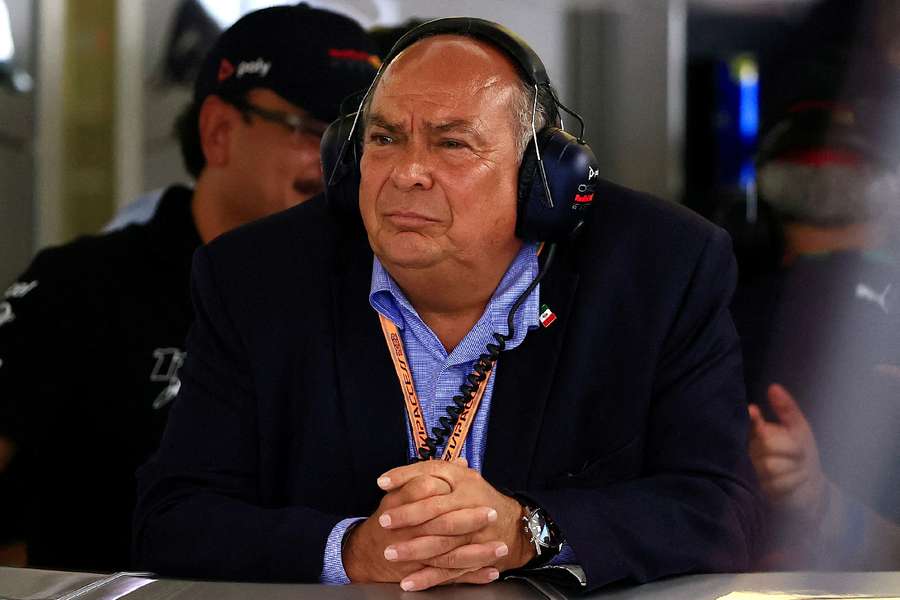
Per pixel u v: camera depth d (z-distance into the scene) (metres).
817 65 6.78
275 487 4.32
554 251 4.31
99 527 6.30
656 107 9.04
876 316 6.17
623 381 4.24
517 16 8.66
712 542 3.88
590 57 9.04
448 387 4.25
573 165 3.95
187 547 3.93
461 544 3.54
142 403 6.28
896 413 5.95
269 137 6.32
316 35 6.27
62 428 6.28
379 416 4.20
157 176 8.99
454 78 3.90
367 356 4.27
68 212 9.02
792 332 6.27
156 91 8.93
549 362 4.20
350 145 4.21
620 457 4.20
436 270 4.00
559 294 4.29
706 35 9.16
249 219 6.49
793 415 5.78
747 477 4.21
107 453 6.28
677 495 3.99
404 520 3.50
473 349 4.21
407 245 3.93
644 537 3.71
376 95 4.01
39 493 6.30
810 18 8.10
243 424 4.33
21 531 6.30
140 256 6.53
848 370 6.14
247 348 4.34
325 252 4.49
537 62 4.06
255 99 6.29
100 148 9.01
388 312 4.29
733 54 9.16
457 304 4.20
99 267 6.49
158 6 8.89
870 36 6.87
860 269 6.28
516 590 3.45
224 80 6.39
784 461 5.63
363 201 4.03
